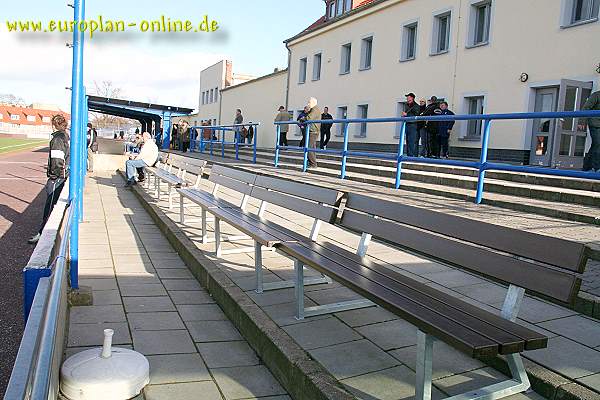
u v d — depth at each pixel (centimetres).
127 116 3244
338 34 2548
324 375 301
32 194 1351
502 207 728
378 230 398
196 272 563
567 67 1425
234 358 371
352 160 1506
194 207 962
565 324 368
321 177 1194
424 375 262
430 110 1523
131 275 565
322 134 1886
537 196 784
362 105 2370
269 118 3372
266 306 427
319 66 2794
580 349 326
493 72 1656
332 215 450
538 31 1504
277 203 551
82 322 426
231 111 4106
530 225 586
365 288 307
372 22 2278
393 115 2138
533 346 241
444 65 1866
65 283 395
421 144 1548
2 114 10150
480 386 293
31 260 292
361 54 2372
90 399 302
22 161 2691
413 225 369
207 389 326
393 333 373
